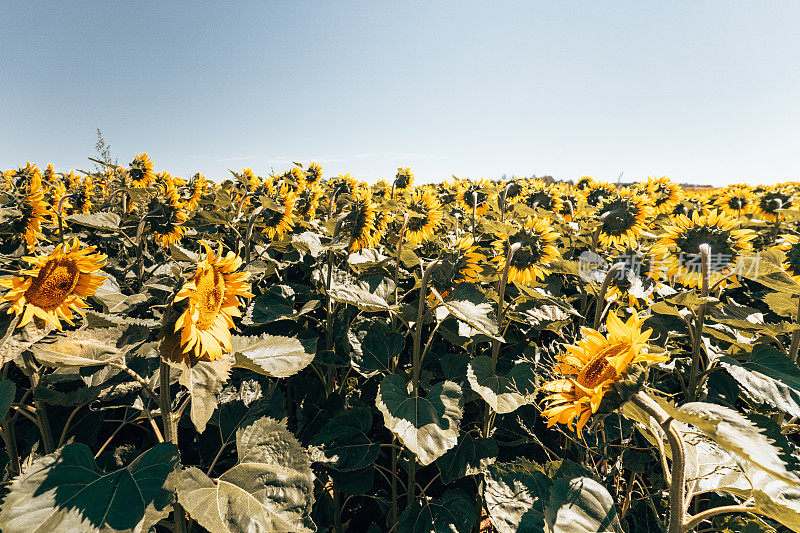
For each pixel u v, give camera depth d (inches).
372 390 147.0
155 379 103.7
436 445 89.7
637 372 57.5
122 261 198.5
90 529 58.2
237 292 83.9
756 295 137.3
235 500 73.3
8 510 59.0
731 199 296.7
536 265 136.9
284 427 87.8
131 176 317.4
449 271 132.9
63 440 106.3
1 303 74.8
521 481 91.0
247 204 238.4
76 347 76.6
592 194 287.7
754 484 68.9
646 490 106.9
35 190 155.6
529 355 129.3
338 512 130.6
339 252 169.9
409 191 347.9
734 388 112.9
